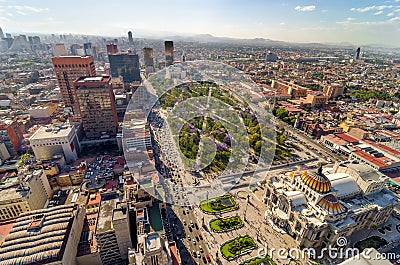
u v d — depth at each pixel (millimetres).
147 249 95500
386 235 151375
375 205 152000
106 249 125125
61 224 118000
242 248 137625
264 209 168750
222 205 169500
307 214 140625
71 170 195500
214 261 130625
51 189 185250
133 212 143250
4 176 193125
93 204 154125
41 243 107625
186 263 129125
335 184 158750
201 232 148375
